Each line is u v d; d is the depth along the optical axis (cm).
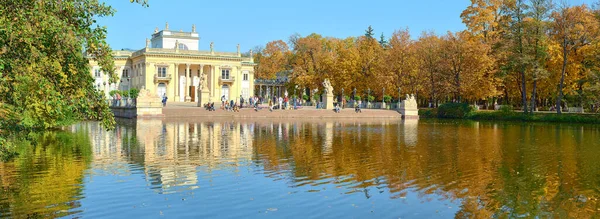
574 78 6612
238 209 1362
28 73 1311
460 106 7456
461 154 2494
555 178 1842
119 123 4828
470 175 1883
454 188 1648
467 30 7600
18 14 1221
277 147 2703
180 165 2031
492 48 7025
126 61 10812
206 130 3922
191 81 10594
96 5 1345
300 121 5688
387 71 8019
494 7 7388
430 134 3841
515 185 1708
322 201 1455
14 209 1340
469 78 7031
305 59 9625
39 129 2891
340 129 4316
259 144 2850
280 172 1892
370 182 1723
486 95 7119
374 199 1485
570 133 4141
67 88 1383
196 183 1673
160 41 10781
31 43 1273
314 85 9288
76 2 1330
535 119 6500
